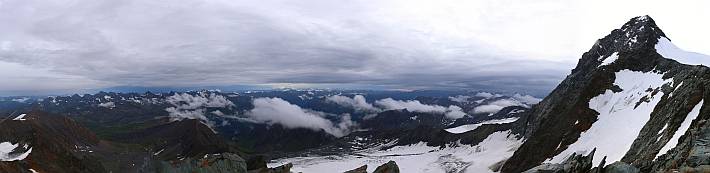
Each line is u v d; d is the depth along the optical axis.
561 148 163.25
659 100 138.88
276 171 121.56
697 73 125.44
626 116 150.62
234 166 111.44
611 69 190.12
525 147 180.12
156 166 119.81
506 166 181.50
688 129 81.50
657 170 67.88
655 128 104.56
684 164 59.09
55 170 175.75
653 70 172.88
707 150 58.78
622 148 116.12
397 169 93.75
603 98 178.50
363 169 102.56
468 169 195.88
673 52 190.75
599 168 61.84
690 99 97.75
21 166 152.38
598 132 155.12
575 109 181.25
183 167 112.38
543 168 70.00
